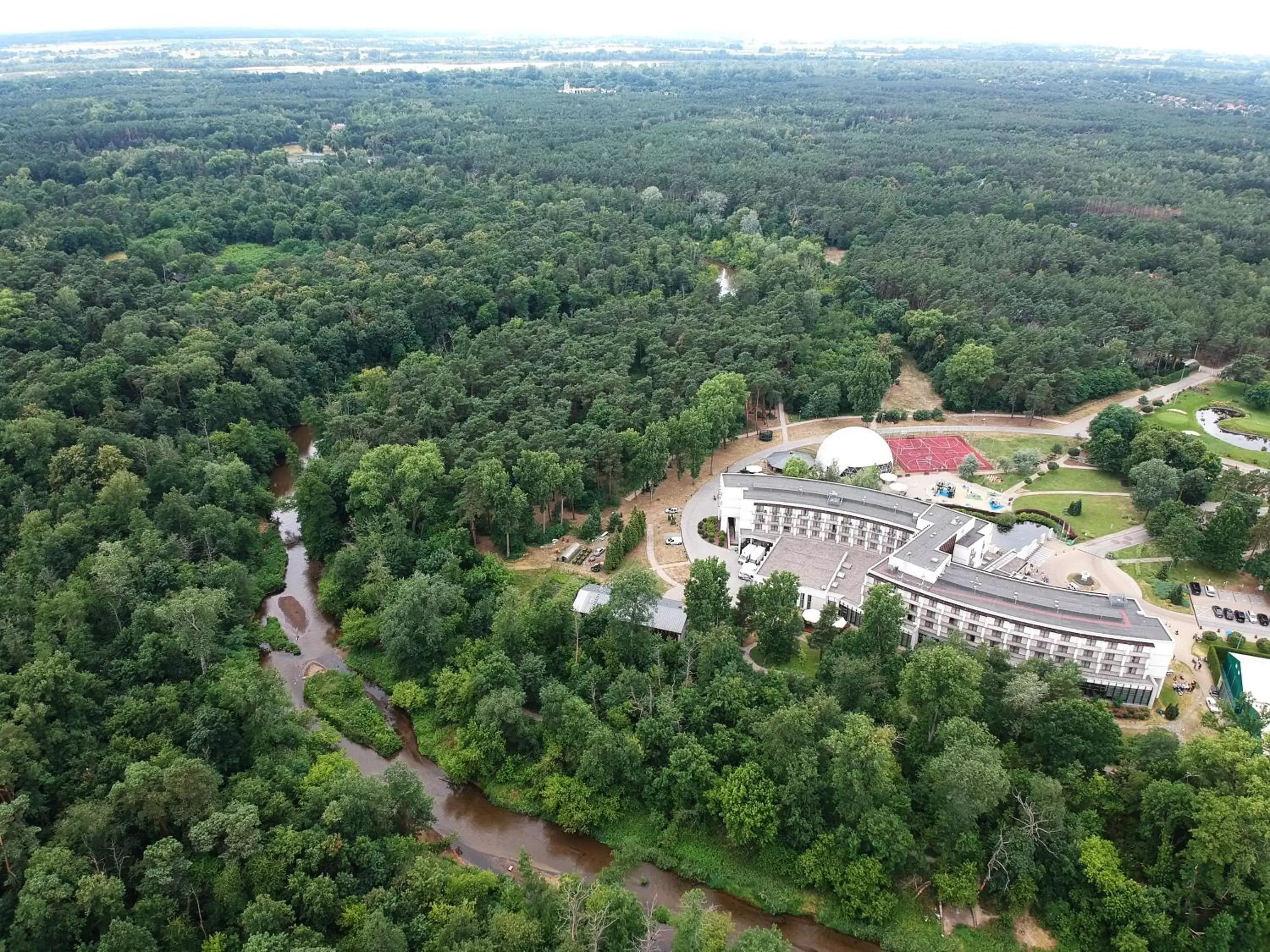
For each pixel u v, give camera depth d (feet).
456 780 540.11
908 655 572.51
